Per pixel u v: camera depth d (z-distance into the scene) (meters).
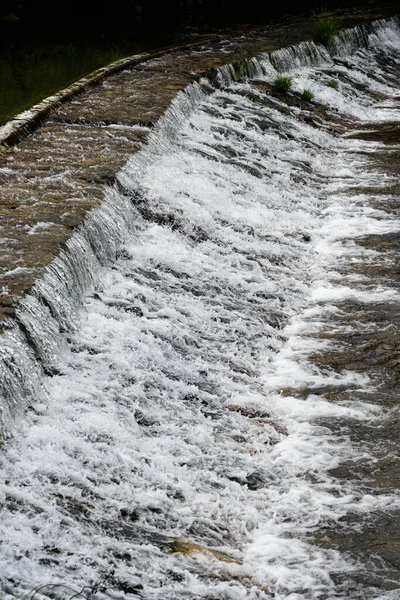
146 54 19.72
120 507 6.45
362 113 20.72
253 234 12.21
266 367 9.18
